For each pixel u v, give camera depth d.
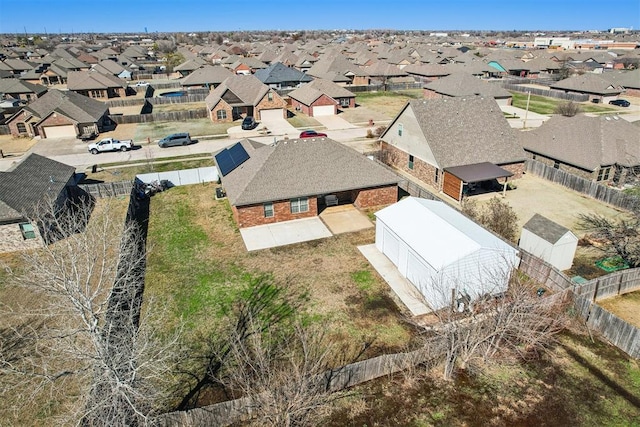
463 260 18.97
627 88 77.19
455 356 15.88
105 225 18.28
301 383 13.03
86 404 11.80
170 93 80.12
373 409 14.68
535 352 17.02
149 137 52.09
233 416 13.91
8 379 15.79
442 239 20.36
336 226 27.88
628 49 158.00
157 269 23.31
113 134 54.38
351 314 19.44
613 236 25.69
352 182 29.00
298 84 82.69
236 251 25.03
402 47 158.62
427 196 30.94
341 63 91.94
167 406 14.76
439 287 18.28
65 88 87.81
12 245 25.19
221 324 18.89
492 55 106.00
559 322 17.69
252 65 106.38
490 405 14.81
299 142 29.70
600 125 35.94
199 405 14.82
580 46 179.12
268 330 18.45
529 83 89.50
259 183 27.48
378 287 21.39
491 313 16.83
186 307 20.06
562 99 75.00
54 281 11.41
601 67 107.88
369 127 56.31
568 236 22.16
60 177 31.38
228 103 61.00
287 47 148.38
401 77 96.44
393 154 40.03
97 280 21.64
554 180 35.00
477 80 71.69
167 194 34.06
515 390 15.38
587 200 31.70
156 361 12.00
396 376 16.03
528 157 37.75
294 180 28.14
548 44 194.25
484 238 20.41
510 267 19.45
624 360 16.64
